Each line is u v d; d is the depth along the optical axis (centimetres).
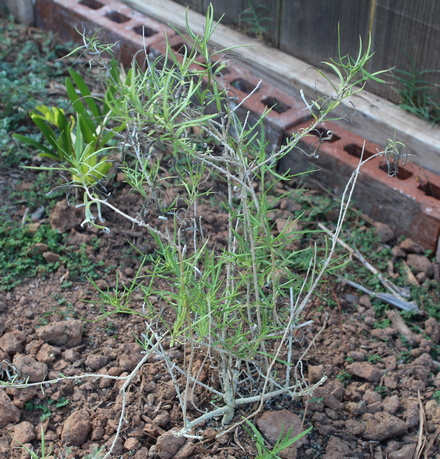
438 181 306
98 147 301
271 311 221
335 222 317
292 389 231
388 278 290
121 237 295
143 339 248
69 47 412
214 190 322
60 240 290
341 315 256
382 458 217
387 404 232
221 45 379
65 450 206
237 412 224
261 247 189
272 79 364
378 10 315
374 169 312
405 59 317
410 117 321
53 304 261
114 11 408
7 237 286
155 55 369
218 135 176
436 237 295
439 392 238
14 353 239
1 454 210
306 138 327
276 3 360
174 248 183
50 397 226
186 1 413
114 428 218
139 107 144
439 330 267
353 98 334
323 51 351
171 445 211
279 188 336
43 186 312
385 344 260
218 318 196
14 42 414
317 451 217
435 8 294
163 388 230
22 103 352
